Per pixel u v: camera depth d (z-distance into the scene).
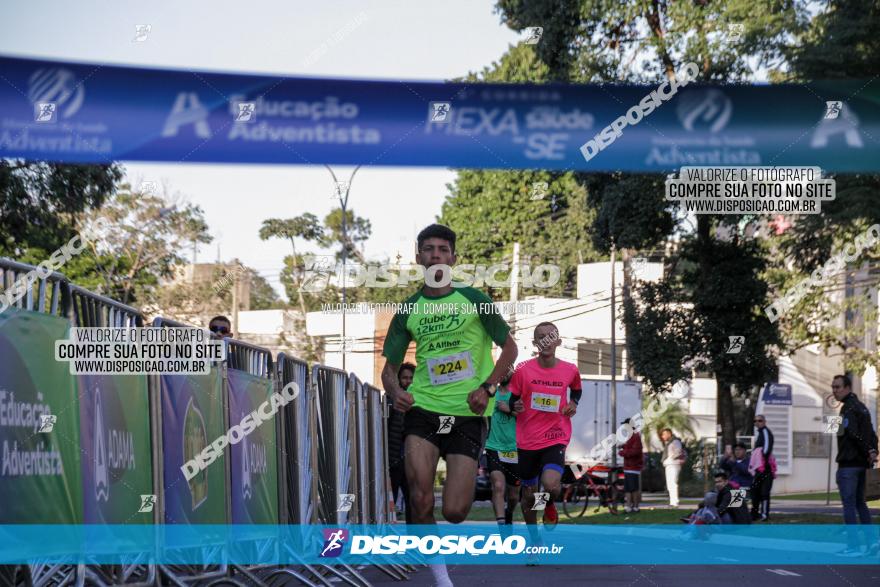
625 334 24.31
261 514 7.34
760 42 17.62
